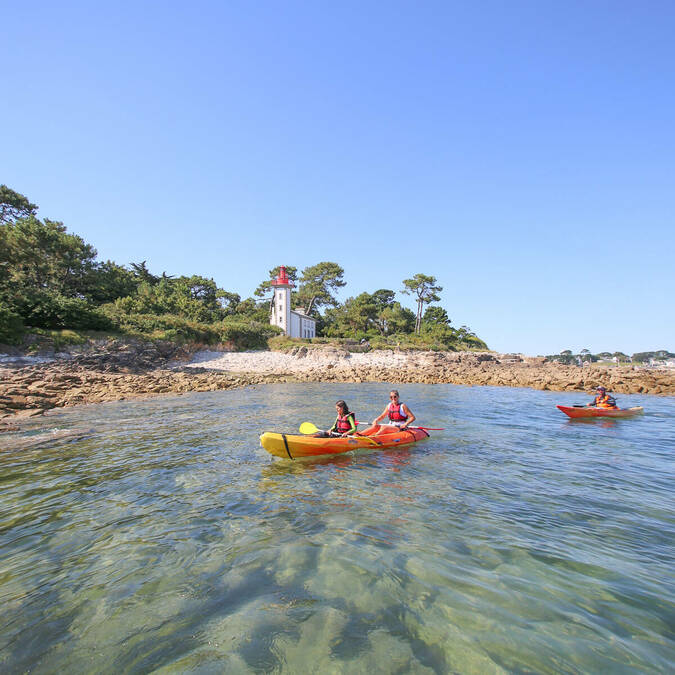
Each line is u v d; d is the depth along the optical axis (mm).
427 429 10125
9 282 30656
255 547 4254
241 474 6906
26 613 3234
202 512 5238
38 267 34250
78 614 3215
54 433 10227
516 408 15953
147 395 18578
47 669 2648
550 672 2570
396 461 7797
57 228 40594
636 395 23281
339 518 5008
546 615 3133
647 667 2625
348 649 2779
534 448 8938
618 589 3490
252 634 2945
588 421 12844
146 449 8617
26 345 24125
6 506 5469
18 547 4336
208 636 2938
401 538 4438
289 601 3324
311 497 5770
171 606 3301
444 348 56750
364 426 12453
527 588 3488
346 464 7562
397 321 69500
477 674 2547
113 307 37719
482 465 7516
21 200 40344
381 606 3244
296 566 3859
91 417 12695
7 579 3725
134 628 3045
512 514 5133
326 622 3062
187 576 3734
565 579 3631
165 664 2672
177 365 30781
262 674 2562
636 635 2928
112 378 21625
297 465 7473
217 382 23453
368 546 4250
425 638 2881
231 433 10305
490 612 3164
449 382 30578
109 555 4148
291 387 24125
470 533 4566
